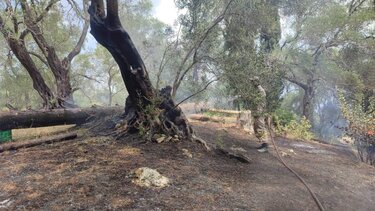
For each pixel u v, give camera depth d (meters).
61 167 3.79
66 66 10.73
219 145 5.43
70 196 2.98
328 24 13.05
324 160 5.99
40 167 3.79
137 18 11.00
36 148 4.77
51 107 8.00
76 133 5.61
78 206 2.79
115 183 3.33
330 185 4.16
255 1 5.79
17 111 6.19
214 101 6.62
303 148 7.26
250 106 5.50
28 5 7.43
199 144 5.16
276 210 3.00
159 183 3.37
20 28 8.34
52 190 3.11
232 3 5.75
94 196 3.00
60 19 9.60
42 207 2.76
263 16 5.99
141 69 5.09
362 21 12.91
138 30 10.80
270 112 5.66
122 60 4.95
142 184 3.32
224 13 5.87
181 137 5.19
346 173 5.00
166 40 6.50
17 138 5.74
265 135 5.92
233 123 8.58
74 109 7.06
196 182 3.55
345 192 3.93
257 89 5.31
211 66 5.90
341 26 13.05
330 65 13.74
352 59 13.15
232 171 4.18
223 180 3.76
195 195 3.18
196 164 4.24
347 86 11.95
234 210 2.91
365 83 11.95
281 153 5.86
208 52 5.98
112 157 4.18
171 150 4.69
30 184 3.26
